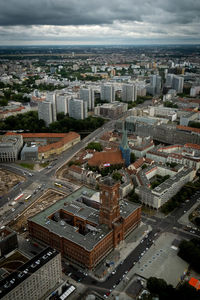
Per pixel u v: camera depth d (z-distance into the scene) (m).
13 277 183.25
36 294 194.25
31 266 192.25
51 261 199.38
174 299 198.12
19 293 179.88
